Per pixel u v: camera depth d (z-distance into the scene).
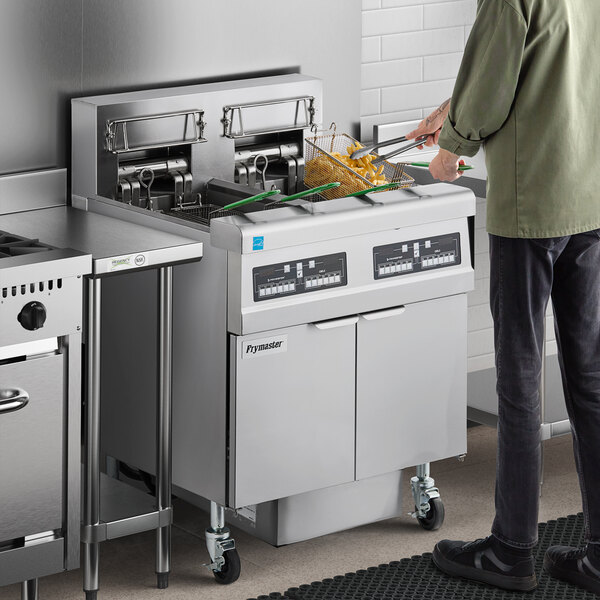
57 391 4.36
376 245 4.92
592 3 4.40
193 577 5.05
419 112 6.67
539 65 4.32
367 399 5.06
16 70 5.25
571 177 4.42
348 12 6.16
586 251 4.56
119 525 4.73
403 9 6.46
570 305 4.64
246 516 5.23
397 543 5.34
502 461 4.72
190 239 4.73
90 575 4.71
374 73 6.43
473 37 4.32
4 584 4.36
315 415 4.94
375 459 5.14
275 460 4.88
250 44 5.88
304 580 5.02
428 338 5.18
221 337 4.76
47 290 4.25
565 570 4.90
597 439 4.71
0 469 4.28
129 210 5.13
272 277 4.69
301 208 4.79
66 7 5.32
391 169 5.68
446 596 4.82
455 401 5.32
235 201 5.43
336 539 5.38
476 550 4.88
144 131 5.39
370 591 4.86
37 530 4.42
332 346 4.91
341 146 5.85
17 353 4.25
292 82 5.79
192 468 5.00
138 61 5.56
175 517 5.60
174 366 4.99
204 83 5.77
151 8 5.55
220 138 5.60
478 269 6.04
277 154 5.79
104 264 4.41
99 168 5.30
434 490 5.42
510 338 4.59
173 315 4.95
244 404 4.76
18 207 5.27
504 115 4.37
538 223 4.43
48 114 5.36
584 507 4.80
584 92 4.42
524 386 4.61
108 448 5.40
